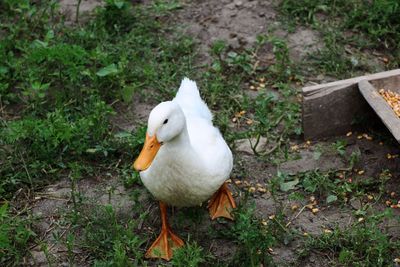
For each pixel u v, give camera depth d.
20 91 6.00
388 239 4.62
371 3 6.74
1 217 4.64
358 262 4.46
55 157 5.31
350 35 6.52
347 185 5.02
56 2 6.80
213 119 5.61
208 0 7.01
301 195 4.97
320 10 6.78
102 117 5.53
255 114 5.68
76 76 5.80
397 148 5.33
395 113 4.91
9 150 5.41
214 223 4.83
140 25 6.62
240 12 6.84
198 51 6.43
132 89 5.81
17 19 6.76
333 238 4.62
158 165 4.27
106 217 4.85
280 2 6.91
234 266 4.42
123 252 4.30
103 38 6.46
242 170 5.23
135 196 4.91
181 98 4.90
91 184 5.18
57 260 4.63
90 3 7.02
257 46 6.43
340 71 6.14
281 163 5.30
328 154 5.33
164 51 6.36
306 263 4.54
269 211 4.92
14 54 6.40
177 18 6.80
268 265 4.43
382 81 5.34
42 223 4.90
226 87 5.97
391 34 6.45
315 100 5.34
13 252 4.63
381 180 5.02
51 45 6.40
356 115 5.44
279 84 5.98
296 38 6.52
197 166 4.29
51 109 5.78
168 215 4.89
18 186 5.17
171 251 4.62
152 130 4.02
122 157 5.35
